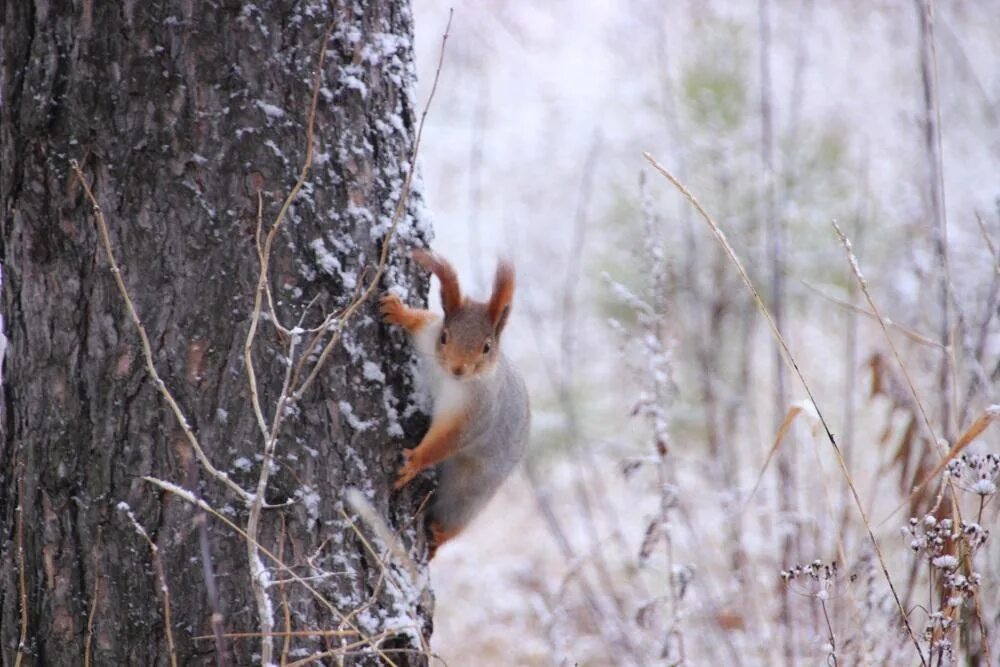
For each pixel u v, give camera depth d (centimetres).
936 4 1855
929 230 1217
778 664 931
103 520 562
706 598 1027
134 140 544
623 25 2188
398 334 632
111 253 520
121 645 567
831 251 1472
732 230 1420
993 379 791
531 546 1365
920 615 861
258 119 552
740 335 1436
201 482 559
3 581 593
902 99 1817
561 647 986
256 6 548
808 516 945
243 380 559
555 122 2025
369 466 603
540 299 1705
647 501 1402
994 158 1536
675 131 1442
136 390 556
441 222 1912
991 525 762
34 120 547
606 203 1717
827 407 1437
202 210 549
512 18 2389
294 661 569
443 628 1190
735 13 1775
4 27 555
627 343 1236
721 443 1308
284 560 570
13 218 567
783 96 1828
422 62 2275
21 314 573
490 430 710
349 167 583
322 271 574
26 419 575
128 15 537
